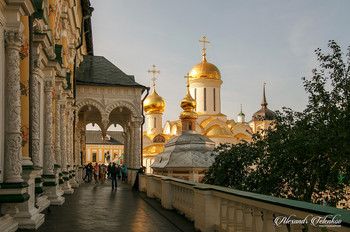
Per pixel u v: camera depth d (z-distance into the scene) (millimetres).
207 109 59062
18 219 7609
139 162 25875
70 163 18547
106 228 8508
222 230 6965
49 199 12680
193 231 7938
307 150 9250
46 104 11289
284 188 10617
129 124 30062
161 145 59375
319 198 9836
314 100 10133
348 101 9250
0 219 6840
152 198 15539
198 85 59469
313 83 10266
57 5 13969
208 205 7355
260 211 5398
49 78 11273
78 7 22500
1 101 6781
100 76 24969
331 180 9477
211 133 55344
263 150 10930
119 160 77938
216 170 13102
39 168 8102
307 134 9750
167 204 11656
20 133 7035
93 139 90312
